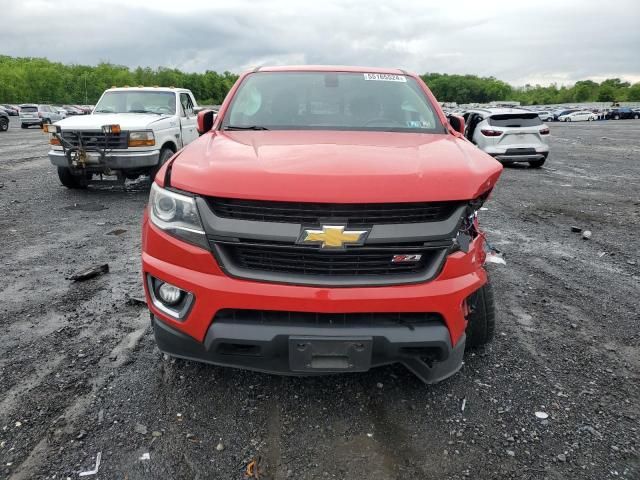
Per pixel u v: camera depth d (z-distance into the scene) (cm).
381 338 233
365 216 231
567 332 368
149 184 1015
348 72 418
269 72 418
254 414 265
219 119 368
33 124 3603
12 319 374
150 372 303
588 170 1384
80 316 381
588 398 285
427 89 411
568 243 613
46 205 802
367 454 238
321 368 236
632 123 5444
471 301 270
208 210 236
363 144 296
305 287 231
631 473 228
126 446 240
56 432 248
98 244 577
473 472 228
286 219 230
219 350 242
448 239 238
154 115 968
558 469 230
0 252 541
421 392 287
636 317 396
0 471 223
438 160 264
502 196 953
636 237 646
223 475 224
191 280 238
